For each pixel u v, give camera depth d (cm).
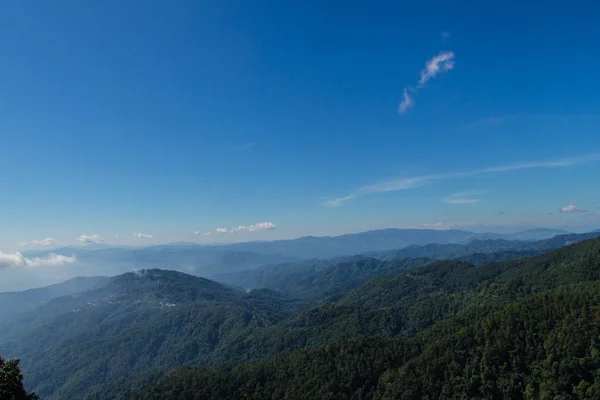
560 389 11044
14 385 4069
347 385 15688
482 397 12488
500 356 13262
